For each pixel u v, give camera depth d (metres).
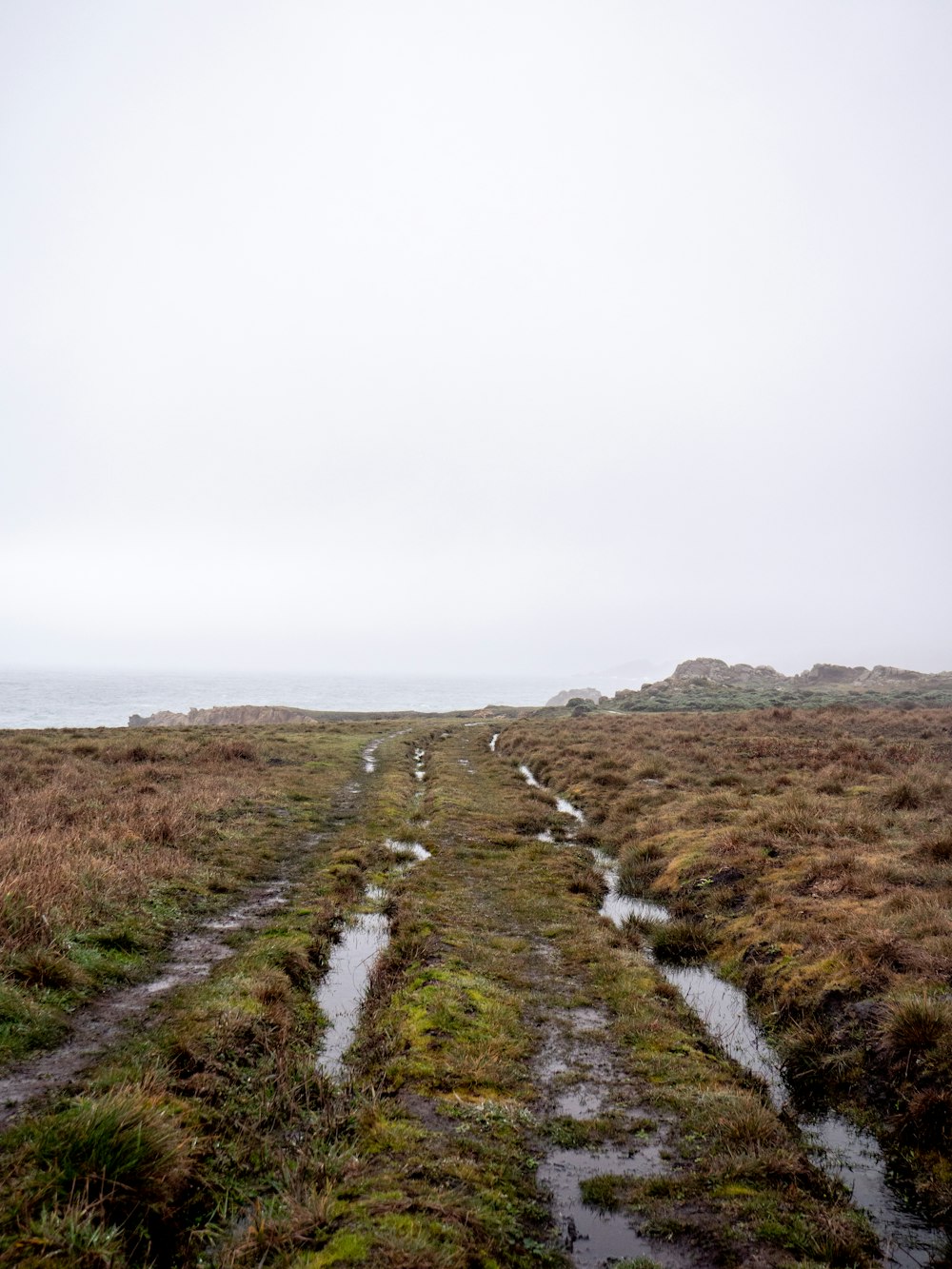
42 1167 5.02
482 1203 5.29
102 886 11.48
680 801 19.69
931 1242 5.29
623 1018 8.78
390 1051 7.66
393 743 40.94
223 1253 4.72
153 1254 4.73
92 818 15.81
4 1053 6.80
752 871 13.23
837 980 8.77
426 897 13.17
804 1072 7.62
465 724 58.72
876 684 82.88
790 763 24.14
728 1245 5.07
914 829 14.59
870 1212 5.62
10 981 8.00
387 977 9.66
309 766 28.75
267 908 12.36
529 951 10.95
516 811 21.14
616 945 11.20
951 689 67.94
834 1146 6.52
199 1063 6.82
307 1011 8.76
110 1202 4.80
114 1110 5.33
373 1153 5.86
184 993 8.65
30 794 18.03
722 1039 8.53
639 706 66.12
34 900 9.73
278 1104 6.49
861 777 20.72
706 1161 6.04
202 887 12.96
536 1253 4.91
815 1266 4.86
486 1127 6.35
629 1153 6.17
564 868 15.11
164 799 18.81
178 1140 5.48
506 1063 7.53
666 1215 5.39
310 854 16.20
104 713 111.69
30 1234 4.35
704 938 11.46
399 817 20.34
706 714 47.69
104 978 8.86
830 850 13.41
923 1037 6.96
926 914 9.63
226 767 25.75
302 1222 4.87
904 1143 6.35
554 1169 5.93
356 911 12.73
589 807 21.42
